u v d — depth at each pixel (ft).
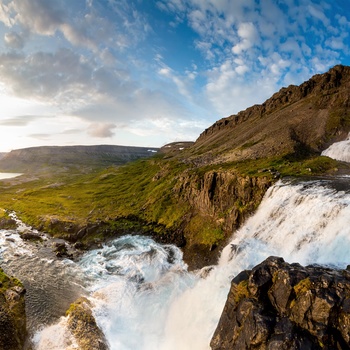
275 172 203.10
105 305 127.65
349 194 129.18
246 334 70.54
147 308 124.77
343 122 308.60
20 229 260.62
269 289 76.43
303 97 480.23
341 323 60.95
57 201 380.58
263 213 163.73
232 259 140.77
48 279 154.51
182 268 164.45
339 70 445.78
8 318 104.17
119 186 459.32
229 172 218.79
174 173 371.56
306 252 113.09
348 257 95.25
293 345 61.36
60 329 108.58
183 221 235.61
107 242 222.69
